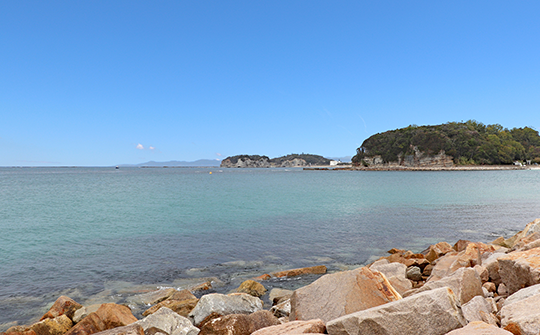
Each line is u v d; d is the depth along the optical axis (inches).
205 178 4131.4
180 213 1083.3
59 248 629.9
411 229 804.0
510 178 3572.8
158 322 264.1
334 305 229.5
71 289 420.8
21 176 4928.6
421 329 170.9
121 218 989.2
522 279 276.2
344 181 3243.1
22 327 295.0
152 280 454.3
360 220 932.6
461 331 157.9
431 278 387.9
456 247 542.0
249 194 1774.1
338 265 521.0
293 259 556.1
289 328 195.2
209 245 650.2
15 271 490.9
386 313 177.5
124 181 3376.0
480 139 7647.6
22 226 866.8
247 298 326.3
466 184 2615.7
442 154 7436.0
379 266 410.9
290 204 1317.7
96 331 278.5
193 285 431.8
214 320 239.8
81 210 1168.8
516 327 174.7
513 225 858.1
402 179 3624.5
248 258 561.6
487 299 246.5
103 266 516.7
